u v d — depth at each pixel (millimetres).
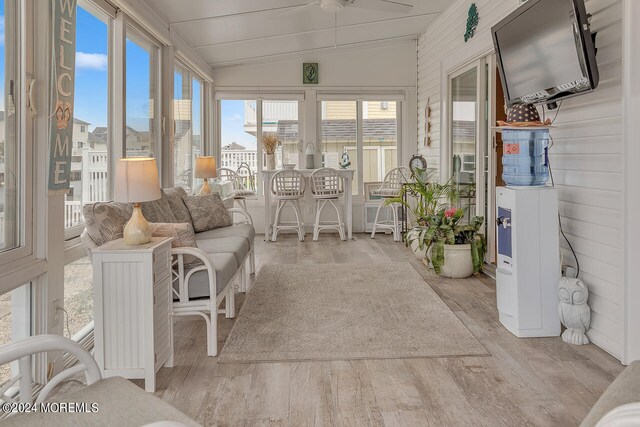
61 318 2340
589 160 2670
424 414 1881
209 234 3795
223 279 2574
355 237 6555
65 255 2504
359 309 3242
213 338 2475
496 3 4062
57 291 2301
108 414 1084
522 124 2725
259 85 6863
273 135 7012
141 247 2092
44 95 2172
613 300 2461
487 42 4258
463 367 2322
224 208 4254
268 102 6980
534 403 1958
